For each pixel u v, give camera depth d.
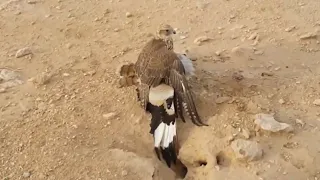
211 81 2.87
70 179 2.35
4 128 2.62
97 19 3.54
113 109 2.73
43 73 3.01
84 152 2.47
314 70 3.00
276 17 3.49
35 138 2.55
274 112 2.66
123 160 2.44
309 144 2.48
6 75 2.98
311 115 2.65
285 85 2.86
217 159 2.46
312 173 2.37
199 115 2.64
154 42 2.73
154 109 2.59
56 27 3.46
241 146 2.43
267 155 2.44
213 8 3.62
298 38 3.28
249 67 3.02
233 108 2.65
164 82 2.60
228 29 3.40
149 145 2.55
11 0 3.73
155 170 2.42
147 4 3.69
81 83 2.93
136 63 2.71
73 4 3.71
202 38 3.29
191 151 2.52
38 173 2.38
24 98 2.82
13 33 3.40
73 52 3.21
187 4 3.67
